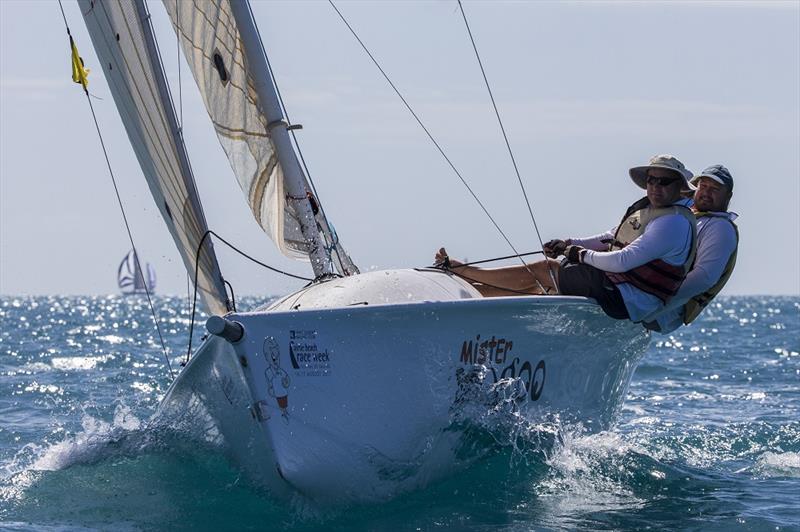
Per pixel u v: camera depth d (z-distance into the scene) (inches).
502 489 741.9
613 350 837.8
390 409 666.2
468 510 691.4
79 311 6515.8
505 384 727.7
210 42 820.0
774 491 784.3
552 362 766.5
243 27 804.6
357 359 646.5
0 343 2536.9
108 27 757.9
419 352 667.4
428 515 679.1
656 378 1747.0
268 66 817.5
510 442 752.3
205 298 802.8
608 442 871.7
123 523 663.8
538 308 712.4
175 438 732.7
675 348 2603.3
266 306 757.3
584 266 776.3
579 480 776.3
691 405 1364.4
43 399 1306.6
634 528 665.0
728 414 1266.0
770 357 2258.9
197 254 741.3
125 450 762.2
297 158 833.5
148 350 2239.2
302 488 649.6
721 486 799.7
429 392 681.6
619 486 774.5
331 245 861.8
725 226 823.1
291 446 634.8
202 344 661.9
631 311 771.4
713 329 3887.8
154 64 748.6
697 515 700.7
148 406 1238.3
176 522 661.9
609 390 874.8
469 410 709.9
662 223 761.6
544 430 780.6
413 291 720.3
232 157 850.1
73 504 700.7
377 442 666.2
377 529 647.8
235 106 832.9
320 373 636.7
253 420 642.2
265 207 853.8
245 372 618.8
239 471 690.2
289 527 652.7
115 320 4591.5
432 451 700.0
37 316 5187.0
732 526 674.2
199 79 840.3
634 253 758.5
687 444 1015.0
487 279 828.6
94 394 1358.3
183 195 766.5
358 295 696.4
